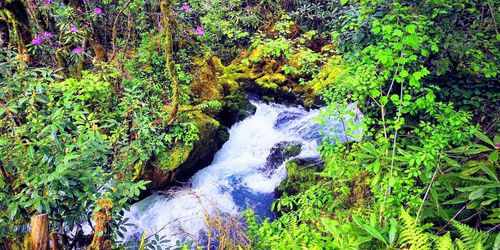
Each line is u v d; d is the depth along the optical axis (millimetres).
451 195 2676
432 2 3264
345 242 2020
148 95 5234
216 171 5902
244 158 6598
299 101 8148
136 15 6047
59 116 2393
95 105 4188
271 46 3346
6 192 2184
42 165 2254
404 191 2449
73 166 2145
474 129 2564
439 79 3678
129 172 3131
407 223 2051
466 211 2564
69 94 3012
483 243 1977
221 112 6930
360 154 2654
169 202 5020
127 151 3213
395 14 2898
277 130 7145
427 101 2635
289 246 2398
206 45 7590
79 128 2717
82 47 5523
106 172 2830
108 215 2141
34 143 2178
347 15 3750
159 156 5047
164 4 4465
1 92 2363
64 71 4934
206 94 6598
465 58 3484
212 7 7629
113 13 6391
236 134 7035
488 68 3039
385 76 2789
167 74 5500
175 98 4715
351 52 3760
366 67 3082
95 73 4812
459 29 3490
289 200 3357
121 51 5801
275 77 8562
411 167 2516
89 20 5523
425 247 1943
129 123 4250
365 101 3715
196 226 4508
